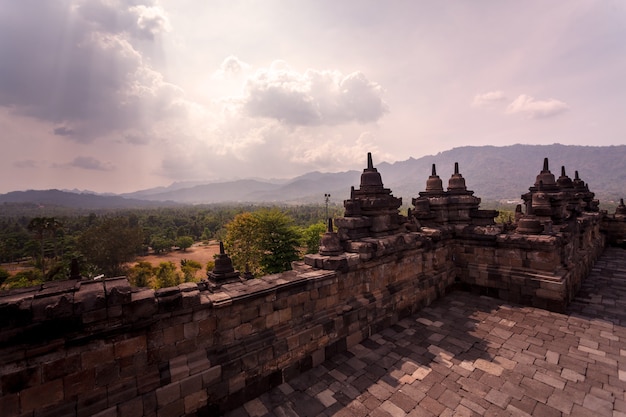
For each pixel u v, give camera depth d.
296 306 7.77
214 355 6.36
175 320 5.94
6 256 74.69
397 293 10.57
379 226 10.81
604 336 9.21
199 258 78.81
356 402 6.57
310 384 7.25
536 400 6.46
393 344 9.01
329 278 8.48
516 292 12.16
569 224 13.48
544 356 8.16
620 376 7.21
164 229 123.06
